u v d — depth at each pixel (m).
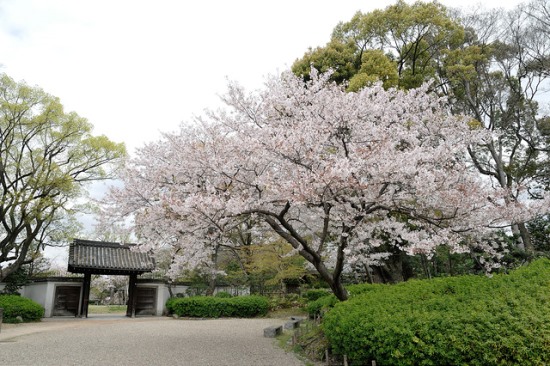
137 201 8.39
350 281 16.59
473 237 7.52
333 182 6.06
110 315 17.36
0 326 11.15
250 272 17.20
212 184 7.80
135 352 7.68
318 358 6.90
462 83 17.88
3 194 15.26
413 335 4.70
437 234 6.86
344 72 15.02
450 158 7.36
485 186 7.51
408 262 13.44
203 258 9.59
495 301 5.00
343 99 7.72
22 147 15.63
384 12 16.06
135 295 16.59
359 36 16.95
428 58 17.11
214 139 7.68
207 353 7.67
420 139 9.63
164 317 16.38
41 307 14.27
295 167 6.91
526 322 4.29
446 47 17.47
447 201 6.80
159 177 8.16
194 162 7.60
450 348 4.40
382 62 14.03
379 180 6.50
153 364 6.65
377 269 14.42
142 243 8.91
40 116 15.20
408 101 9.11
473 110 17.97
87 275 15.98
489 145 17.19
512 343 4.07
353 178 6.11
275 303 17.47
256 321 14.29
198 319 15.26
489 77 18.25
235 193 7.65
